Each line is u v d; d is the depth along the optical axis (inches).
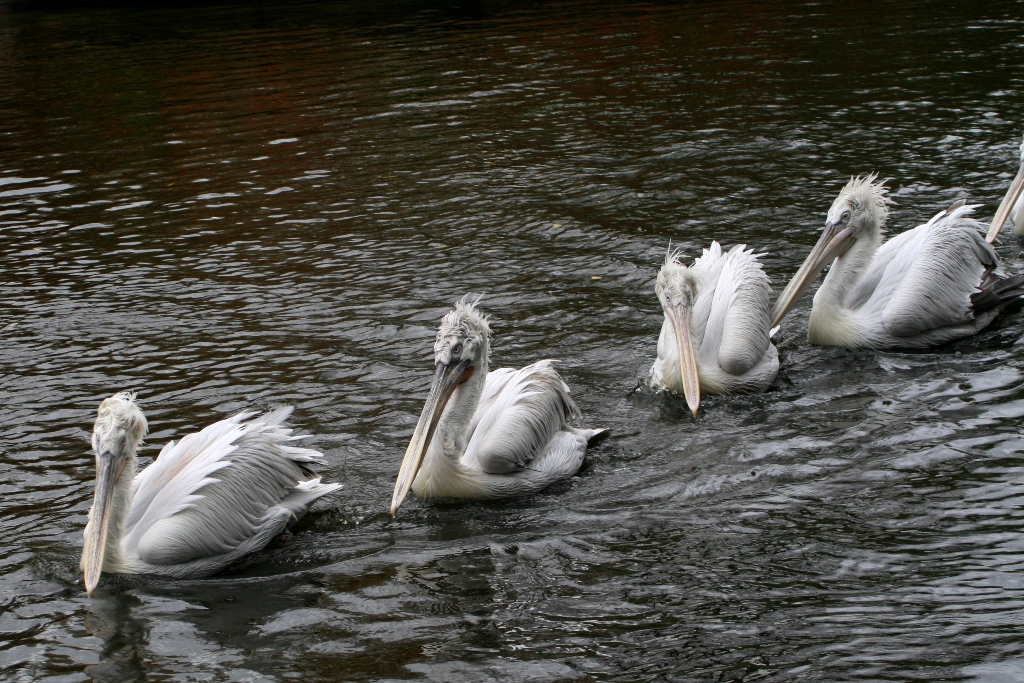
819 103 812.0
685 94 865.5
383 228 608.7
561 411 370.0
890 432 365.1
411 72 991.0
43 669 265.4
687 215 603.2
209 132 826.2
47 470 362.9
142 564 306.8
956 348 433.4
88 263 574.2
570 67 978.7
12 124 878.4
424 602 288.8
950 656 248.7
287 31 1223.5
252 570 311.1
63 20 1369.3
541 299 500.7
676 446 370.0
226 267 560.1
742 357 400.2
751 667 250.4
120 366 446.3
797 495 330.6
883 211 443.8
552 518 331.0
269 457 328.2
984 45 954.1
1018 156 661.9
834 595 278.5
